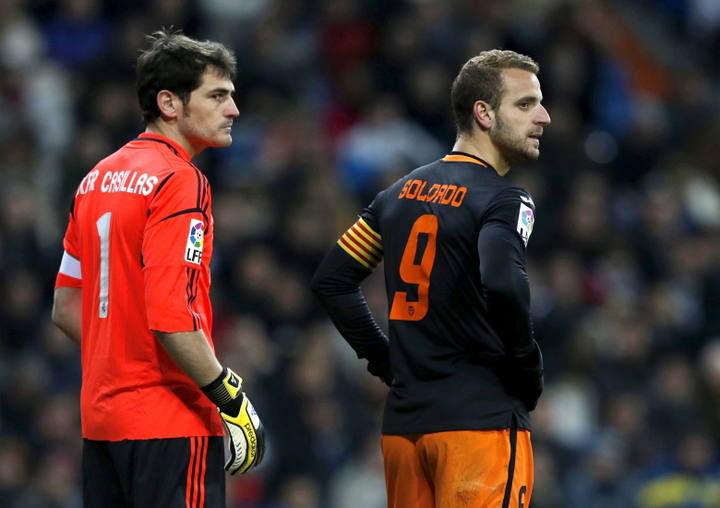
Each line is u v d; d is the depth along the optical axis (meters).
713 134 53.88
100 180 16.58
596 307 42.75
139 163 16.23
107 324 16.20
